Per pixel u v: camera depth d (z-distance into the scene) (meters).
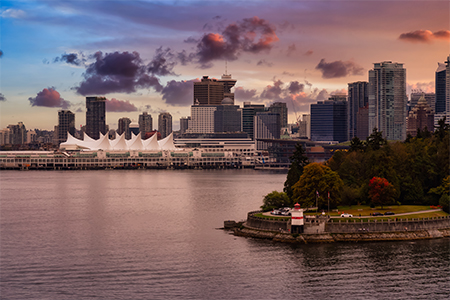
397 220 182.12
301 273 148.12
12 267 157.88
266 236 183.38
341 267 152.62
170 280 144.88
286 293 135.62
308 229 179.12
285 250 168.38
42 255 171.00
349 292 136.12
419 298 132.75
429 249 168.25
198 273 149.50
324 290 137.12
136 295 134.88
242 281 143.25
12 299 133.50
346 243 175.12
